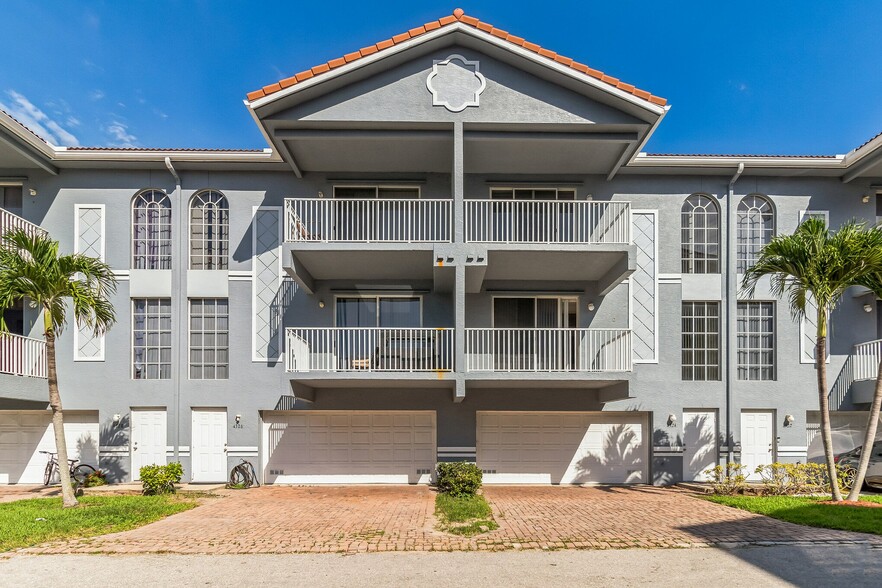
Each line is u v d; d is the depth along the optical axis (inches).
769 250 422.6
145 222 559.2
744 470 544.7
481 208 523.2
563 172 562.6
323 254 480.4
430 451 542.6
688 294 557.3
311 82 459.5
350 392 538.9
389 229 557.0
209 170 556.4
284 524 353.1
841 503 398.9
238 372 538.9
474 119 480.4
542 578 255.3
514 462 544.1
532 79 485.4
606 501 440.1
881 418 545.3
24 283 382.6
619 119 480.7
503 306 555.8
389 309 557.0
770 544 304.2
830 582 250.1
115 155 533.6
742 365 557.6
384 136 486.3
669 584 248.2
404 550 295.3
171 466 482.6
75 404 533.0
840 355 556.7
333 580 252.5
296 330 533.6
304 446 542.3
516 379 463.2
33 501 425.7
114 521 350.6
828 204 567.5
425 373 463.8
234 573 261.0
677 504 425.1
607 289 530.6
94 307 419.2
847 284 408.5
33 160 520.4
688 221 570.3
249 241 553.3
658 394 545.0
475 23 470.9
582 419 551.5
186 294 546.6
